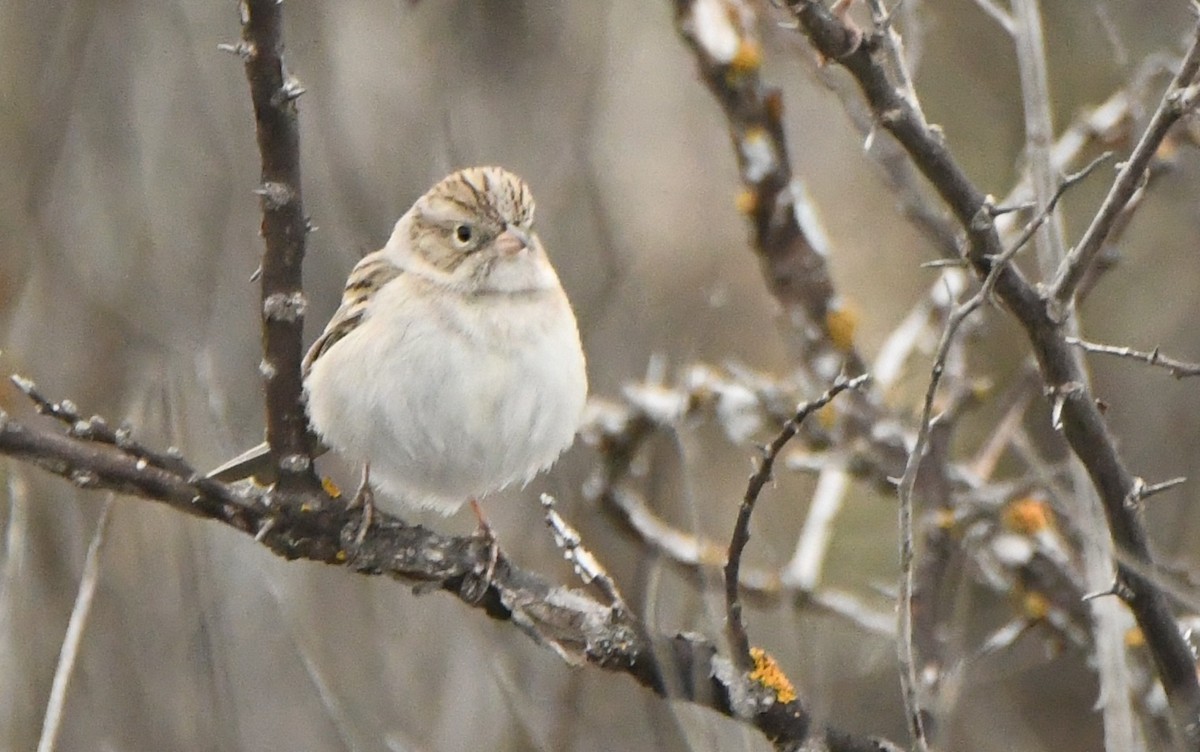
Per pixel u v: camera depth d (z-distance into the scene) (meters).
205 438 10.66
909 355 11.93
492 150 13.46
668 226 15.70
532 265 9.10
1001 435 10.92
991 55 15.30
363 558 7.79
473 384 8.88
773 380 12.18
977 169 15.22
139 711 10.70
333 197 12.29
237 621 11.02
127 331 12.39
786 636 8.44
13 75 12.91
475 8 14.09
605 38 14.51
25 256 12.30
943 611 10.57
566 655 7.72
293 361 7.29
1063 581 10.35
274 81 6.60
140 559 11.10
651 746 10.38
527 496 11.74
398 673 11.21
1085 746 14.14
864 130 9.00
